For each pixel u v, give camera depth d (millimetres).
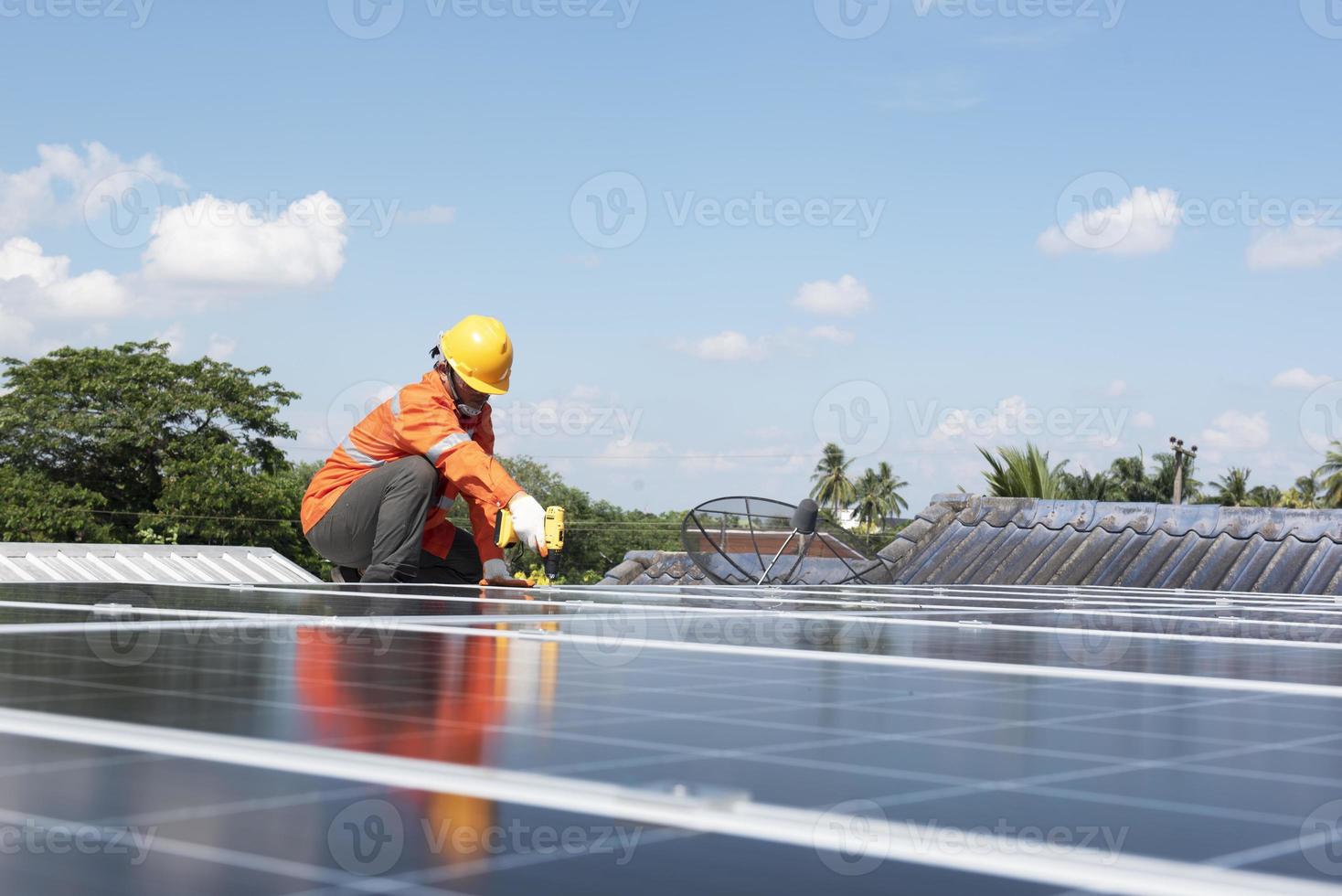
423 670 3385
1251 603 9617
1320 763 2195
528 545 9781
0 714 2400
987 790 1920
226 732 2260
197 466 48594
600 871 1420
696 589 9797
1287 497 97125
